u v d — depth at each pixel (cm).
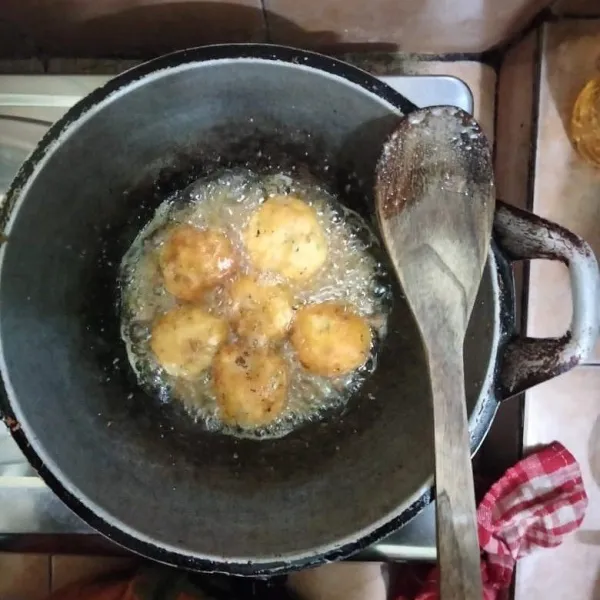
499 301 39
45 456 40
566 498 51
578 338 38
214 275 47
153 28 52
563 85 50
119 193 48
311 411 49
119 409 47
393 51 56
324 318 47
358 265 50
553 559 52
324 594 55
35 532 51
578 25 50
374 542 41
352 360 47
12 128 50
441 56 57
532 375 39
